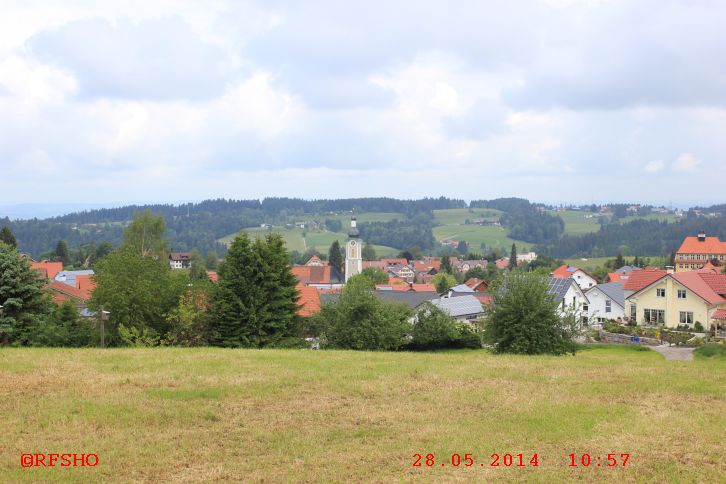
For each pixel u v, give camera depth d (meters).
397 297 83.31
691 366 30.67
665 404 21.89
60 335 45.69
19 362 28.61
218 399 21.73
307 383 24.33
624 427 19.11
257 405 21.08
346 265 165.25
